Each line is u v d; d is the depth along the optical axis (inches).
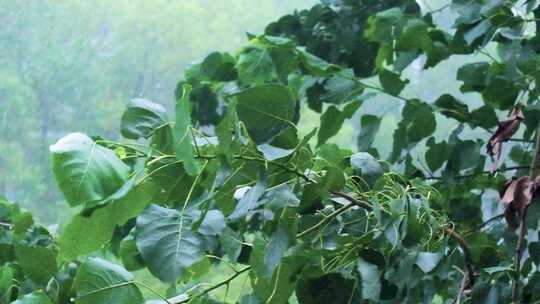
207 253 59.6
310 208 56.2
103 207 50.9
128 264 65.0
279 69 87.5
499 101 89.8
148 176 52.3
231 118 51.9
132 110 56.1
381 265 59.6
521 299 71.2
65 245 51.0
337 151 60.1
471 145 90.4
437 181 91.5
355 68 107.6
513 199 71.3
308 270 59.4
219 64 96.0
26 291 69.8
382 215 58.2
